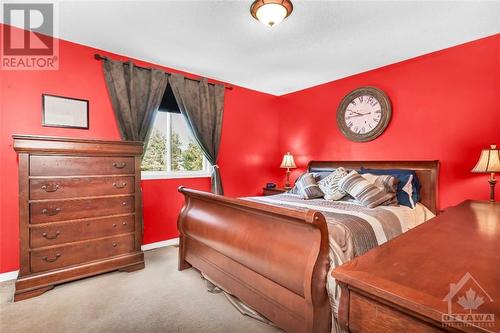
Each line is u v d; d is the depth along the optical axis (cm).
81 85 282
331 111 400
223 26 246
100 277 250
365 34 260
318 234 138
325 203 275
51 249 221
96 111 291
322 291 137
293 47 288
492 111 260
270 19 208
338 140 392
